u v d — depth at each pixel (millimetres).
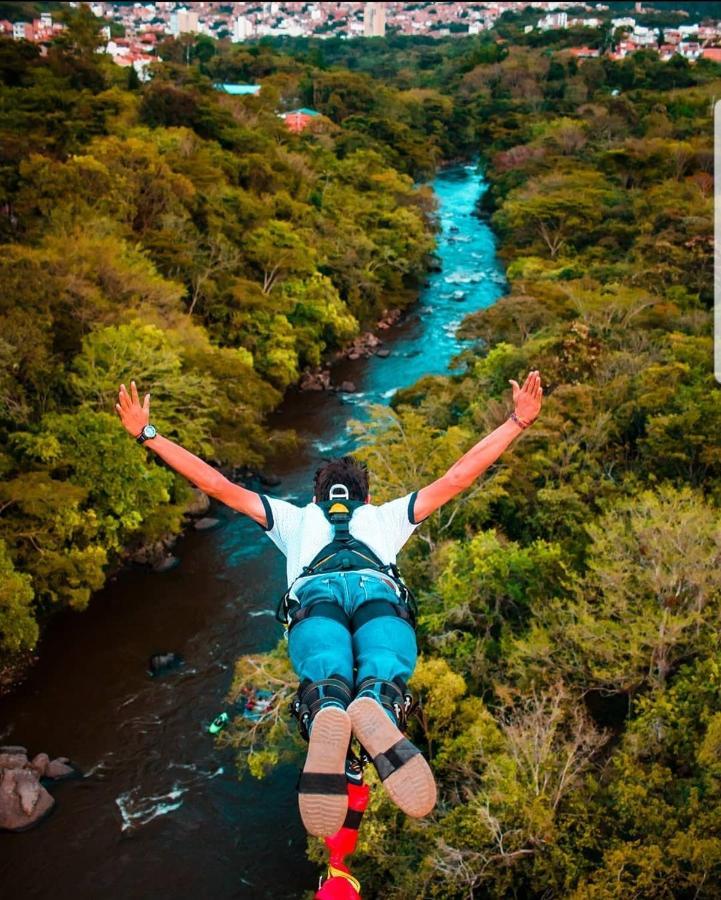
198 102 79625
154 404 37531
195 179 61656
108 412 35781
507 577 26109
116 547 33375
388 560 4445
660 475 32406
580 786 20047
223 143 78312
